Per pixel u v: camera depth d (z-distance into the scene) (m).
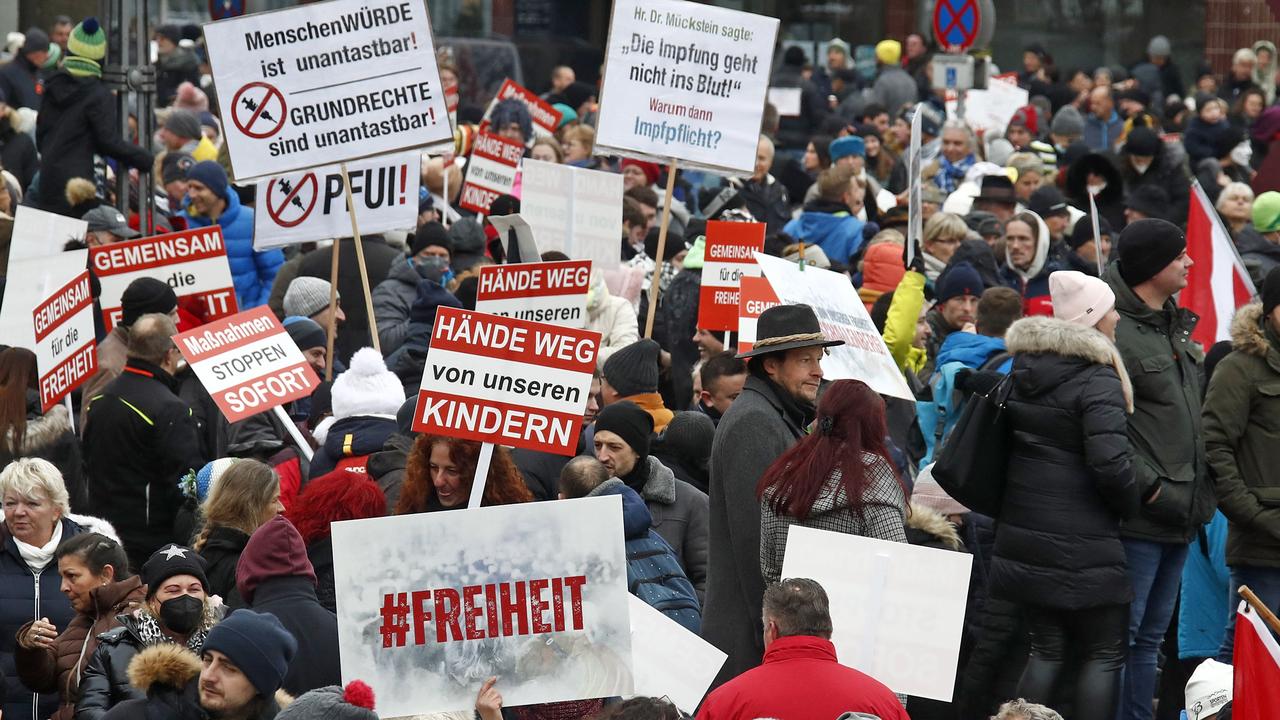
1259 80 54.81
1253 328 16.08
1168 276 15.12
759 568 13.01
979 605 16.36
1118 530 14.35
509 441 12.47
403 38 19.98
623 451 14.63
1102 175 31.22
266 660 10.41
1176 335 15.38
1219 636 17.48
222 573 13.66
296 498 13.72
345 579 11.30
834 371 15.85
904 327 18.88
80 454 17.53
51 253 21.70
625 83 21.05
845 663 12.16
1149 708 15.45
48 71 43.66
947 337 18.38
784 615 11.09
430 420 12.43
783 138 48.41
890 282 22.77
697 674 12.16
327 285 21.30
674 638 12.22
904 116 43.56
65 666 13.34
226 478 13.88
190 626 12.30
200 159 33.09
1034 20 70.06
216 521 13.81
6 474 14.48
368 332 23.39
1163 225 15.12
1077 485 14.08
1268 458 16.05
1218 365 16.27
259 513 13.83
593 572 11.41
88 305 18.39
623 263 25.78
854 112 49.53
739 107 21.03
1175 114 51.47
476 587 11.36
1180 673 18.00
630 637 11.40
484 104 52.22
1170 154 33.41
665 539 14.84
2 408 17.14
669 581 13.38
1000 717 11.38
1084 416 13.91
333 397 16.05
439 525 11.39
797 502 12.57
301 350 19.53
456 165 32.16
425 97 20.08
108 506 17.30
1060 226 26.81
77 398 21.97
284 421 17.25
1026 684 14.38
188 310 20.58
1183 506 14.95
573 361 12.48
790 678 10.84
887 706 10.85
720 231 19.81
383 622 11.30
